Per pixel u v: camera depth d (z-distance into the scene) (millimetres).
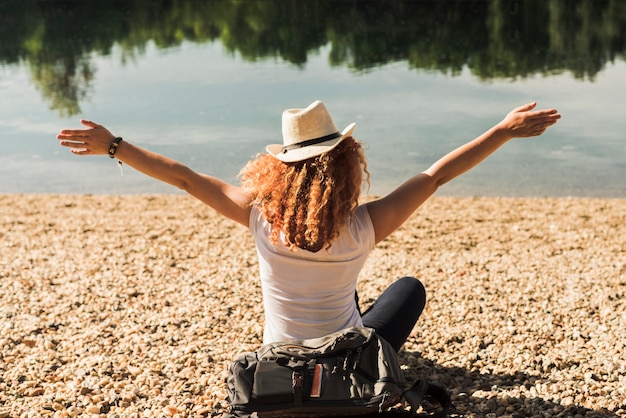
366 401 2902
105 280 6168
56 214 8906
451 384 4223
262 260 3131
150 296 5785
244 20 31250
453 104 15188
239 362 3051
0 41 27984
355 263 3096
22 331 5016
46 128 14766
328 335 3059
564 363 4375
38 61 23547
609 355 4453
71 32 29797
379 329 3480
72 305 5562
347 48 23484
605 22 26672
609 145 12094
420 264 6605
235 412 3012
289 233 2992
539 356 4480
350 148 3047
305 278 3076
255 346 4797
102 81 19672
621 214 8523
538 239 7555
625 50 21469
